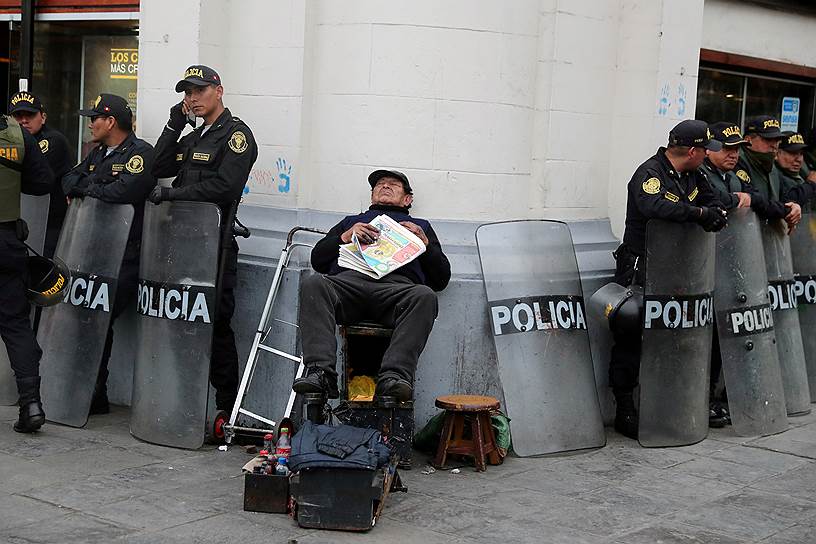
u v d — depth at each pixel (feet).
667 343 21.11
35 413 20.18
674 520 16.81
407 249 18.88
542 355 20.66
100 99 21.62
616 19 23.09
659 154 21.31
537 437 20.33
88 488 17.31
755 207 23.26
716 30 28.17
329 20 21.12
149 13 22.47
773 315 24.22
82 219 21.57
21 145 20.15
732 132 23.09
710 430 22.81
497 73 21.16
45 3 26.91
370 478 15.76
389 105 20.72
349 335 19.15
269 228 21.42
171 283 19.95
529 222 20.97
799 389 24.61
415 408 20.75
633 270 21.35
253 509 16.47
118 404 23.39
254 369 20.84
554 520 16.63
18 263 20.15
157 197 19.95
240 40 22.02
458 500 17.46
